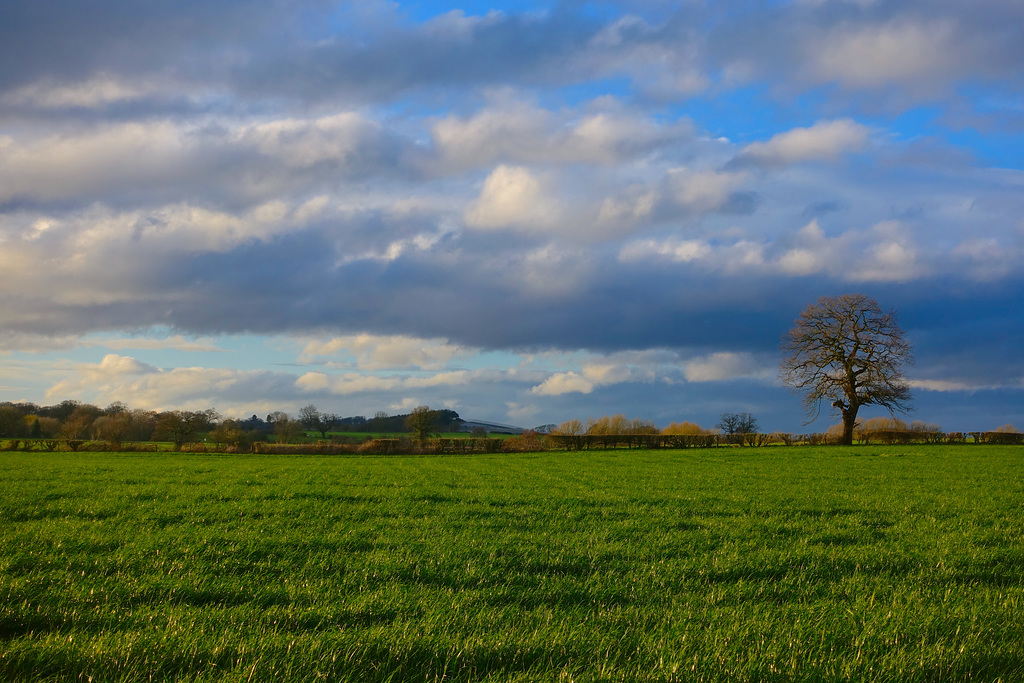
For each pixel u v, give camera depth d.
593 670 4.54
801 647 5.17
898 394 61.75
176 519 13.46
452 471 31.44
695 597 7.06
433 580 7.88
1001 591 7.05
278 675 4.45
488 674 4.54
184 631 5.39
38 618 5.74
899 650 5.01
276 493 19.09
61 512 14.35
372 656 4.86
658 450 58.84
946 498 17.50
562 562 8.88
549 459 46.00
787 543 10.62
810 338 65.38
